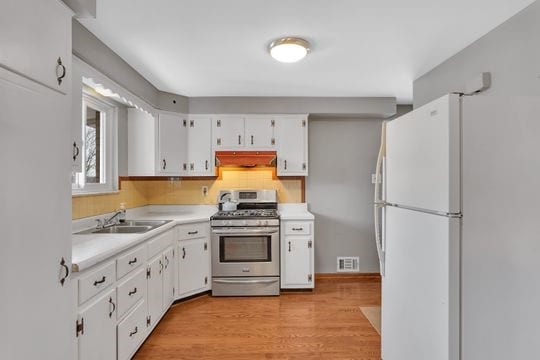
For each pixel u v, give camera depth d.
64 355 1.19
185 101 3.52
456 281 1.22
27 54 1.01
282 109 3.55
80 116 1.83
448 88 2.47
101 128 2.98
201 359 2.16
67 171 1.22
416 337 1.47
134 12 1.77
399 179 1.65
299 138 3.58
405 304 1.58
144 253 2.31
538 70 1.69
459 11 1.78
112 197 2.98
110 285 1.82
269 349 2.28
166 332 2.53
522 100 1.24
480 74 2.05
